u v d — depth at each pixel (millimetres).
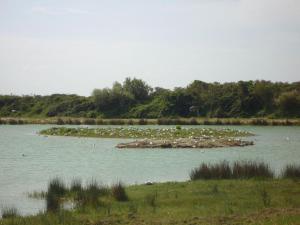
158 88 166750
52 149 67750
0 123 136625
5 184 37719
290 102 136750
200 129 91000
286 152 60719
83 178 40625
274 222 20516
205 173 34031
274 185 29609
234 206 24312
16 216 24031
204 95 150375
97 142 76312
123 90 159875
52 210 24641
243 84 148250
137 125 120250
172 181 36469
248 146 68250
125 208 24516
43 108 165125
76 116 153250
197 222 21359
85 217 22875
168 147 65812
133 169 46156
